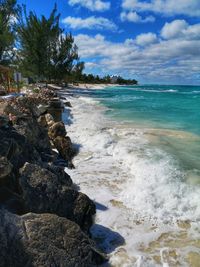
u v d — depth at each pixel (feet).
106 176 27.84
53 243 14.21
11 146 21.40
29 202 17.70
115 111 73.61
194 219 19.86
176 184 24.27
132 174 28.14
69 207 18.57
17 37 142.72
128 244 17.47
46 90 84.02
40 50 146.41
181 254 16.52
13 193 18.04
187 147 35.88
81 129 47.98
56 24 150.10
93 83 351.87
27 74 146.92
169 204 21.57
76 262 14.26
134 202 22.26
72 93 142.31
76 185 25.72
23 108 39.96
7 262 12.83
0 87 69.26
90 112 70.13
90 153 35.50
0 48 105.19
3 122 24.95
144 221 19.81
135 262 15.87
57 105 51.08
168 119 60.29
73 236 15.01
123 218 20.17
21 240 13.55
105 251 16.83
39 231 14.23
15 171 20.21
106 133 44.11
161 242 17.61
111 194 23.79
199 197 21.99
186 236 18.15
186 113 71.15
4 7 116.37
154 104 95.61
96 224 19.52
